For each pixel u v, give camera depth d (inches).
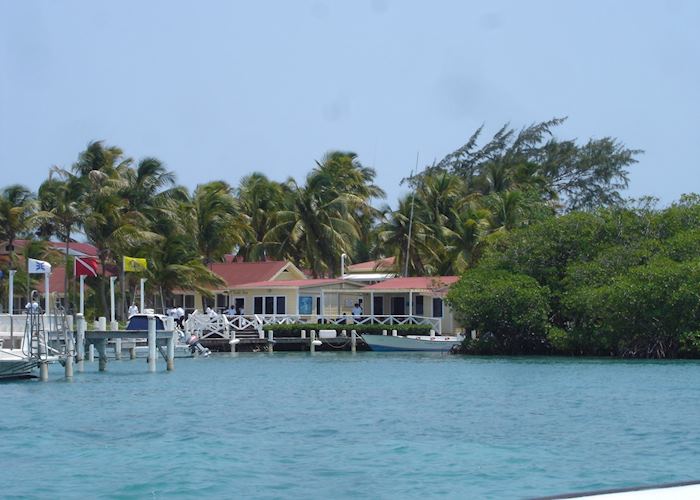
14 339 1941.4
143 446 1155.9
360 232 4126.5
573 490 919.7
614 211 2945.4
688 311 2598.4
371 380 2050.9
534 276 2945.4
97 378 2017.7
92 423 1350.9
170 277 3341.5
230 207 3855.8
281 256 4008.4
